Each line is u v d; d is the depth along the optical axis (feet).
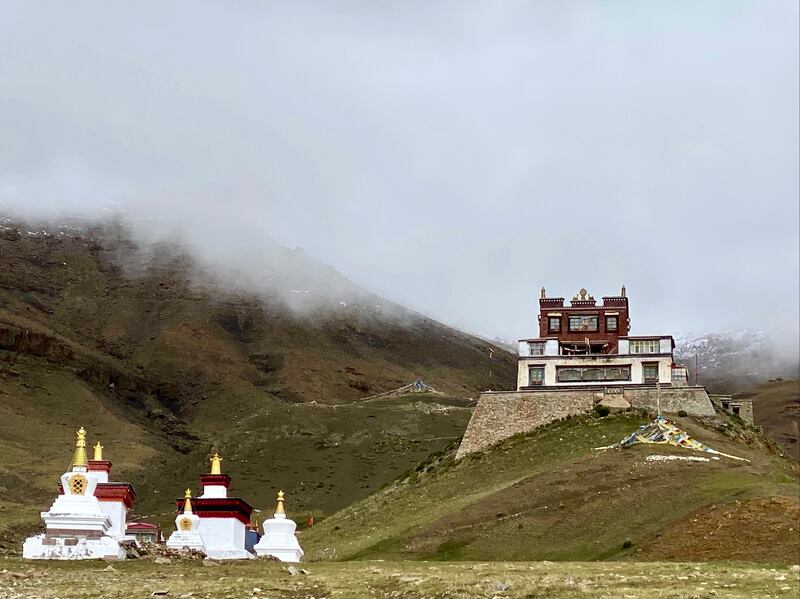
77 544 171.42
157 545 188.75
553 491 306.35
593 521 278.87
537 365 448.24
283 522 205.57
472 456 408.67
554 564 194.29
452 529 294.46
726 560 227.40
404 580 160.97
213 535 194.59
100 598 138.82
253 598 142.10
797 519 249.14
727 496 276.21
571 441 385.70
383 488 437.17
